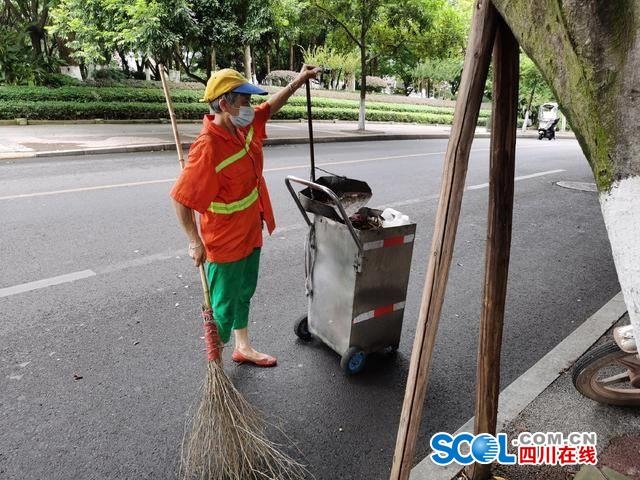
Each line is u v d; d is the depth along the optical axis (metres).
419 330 1.63
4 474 2.22
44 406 2.65
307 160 10.52
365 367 3.12
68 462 2.30
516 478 2.24
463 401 2.84
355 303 2.83
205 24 11.67
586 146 1.11
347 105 24.50
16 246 4.80
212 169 2.49
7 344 3.19
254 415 2.40
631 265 1.05
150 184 7.55
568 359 3.15
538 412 2.67
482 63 1.44
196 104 18.17
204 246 2.72
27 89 15.98
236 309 2.97
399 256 2.88
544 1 1.12
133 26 11.28
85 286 4.02
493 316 1.98
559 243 5.66
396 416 2.69
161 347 3.22
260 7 12.03
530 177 10.08
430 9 16.95
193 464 2.26
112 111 16.41
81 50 16.64
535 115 33.22
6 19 21.80
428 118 27.20
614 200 1.05
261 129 2.89
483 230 6.02
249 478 2.27
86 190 7.03
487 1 1.41
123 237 5.16
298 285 4.21
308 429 2.58
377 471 2.32
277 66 29.77
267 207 2.96
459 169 1.50
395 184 8.47
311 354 3.23
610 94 1.01
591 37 1.00
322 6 16.95
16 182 7.43
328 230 2.87
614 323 3.61
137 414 2.62
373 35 18.38
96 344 3.23
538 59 1.18
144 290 4.00
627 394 2.64
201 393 2.79
